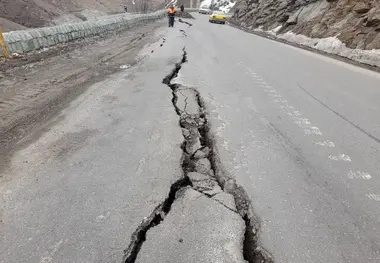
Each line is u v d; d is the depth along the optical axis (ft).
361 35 36.50
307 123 15.42
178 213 8.59
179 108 16.88
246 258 7.50
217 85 21.56
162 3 261.03
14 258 6.81
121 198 8.92
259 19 82.58
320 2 53.47
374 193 9.86
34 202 8.61
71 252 7.01
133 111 15.70
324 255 7.31
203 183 10.26
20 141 12.12
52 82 20.16
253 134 13.84
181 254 7.11
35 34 29.89
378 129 14.99
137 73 23.79
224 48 39.93
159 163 10.93
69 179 9.74
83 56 29.91
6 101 16.20
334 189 9.97
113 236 7.52
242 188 9.85
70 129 13.34
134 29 62.18
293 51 40.65
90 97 17.56
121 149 11.78
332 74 26.94
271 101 18.60
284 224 8.30
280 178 10.46
